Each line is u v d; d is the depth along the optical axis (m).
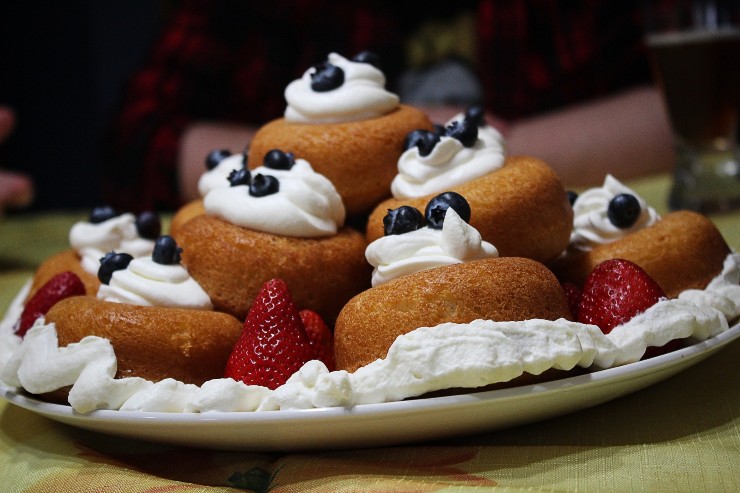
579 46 1.14
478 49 1.14
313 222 0.47
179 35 1.18
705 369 0.44
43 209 1.48
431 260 0.43
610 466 0.37
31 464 0.41
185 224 0.50
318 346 0.44
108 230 0.53
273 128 0.52
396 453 0.39
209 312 0.44
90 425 0.41
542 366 0.39
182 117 1.13
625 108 1.05
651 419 0.41
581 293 0.45
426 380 0.39
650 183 0.78
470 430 0.40
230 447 0.41
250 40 1.21
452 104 1.10
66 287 0.48
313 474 0.38
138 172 1.11
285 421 0.38
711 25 0.64
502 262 0.41
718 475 0.36
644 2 0.66
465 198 0.46
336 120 0.50
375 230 0.47
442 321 0.40
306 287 0.47
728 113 0.66
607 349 0.40
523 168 0.48
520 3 1.13
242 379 0.42
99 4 1.43
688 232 0.48
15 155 1.46
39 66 1.43
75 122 1.47
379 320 0.41
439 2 1.16
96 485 0.38
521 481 0.37
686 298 0.46
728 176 0.67
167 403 0.41
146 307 0.43
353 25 1.17
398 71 1.15
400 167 0.48
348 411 0.38
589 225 0.50
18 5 1.39
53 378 0.42
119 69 1.47
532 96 1.15
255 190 0.48
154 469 0.41
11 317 0.52
